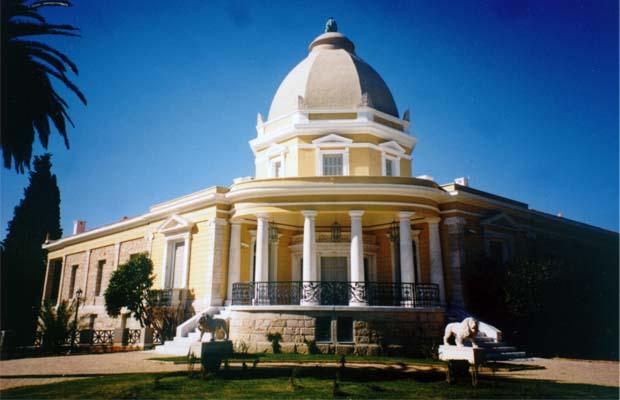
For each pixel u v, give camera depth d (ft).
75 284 109.50
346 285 55.62
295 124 74.95
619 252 100.01
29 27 50.85
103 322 91.25
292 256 73.77
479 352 44.68
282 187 60.90
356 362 45.16
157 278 78.43
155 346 65.10
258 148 82.38
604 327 68.18
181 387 31.91
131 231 90.68
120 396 29.07
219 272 66.90
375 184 60.13
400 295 56.85
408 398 28.76
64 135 56.39
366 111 76.38
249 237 71.26
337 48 90.22
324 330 52.75
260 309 54.39
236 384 33.14
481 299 62.23
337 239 69.31
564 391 31.45
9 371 42.04
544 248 82.53
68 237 114.42
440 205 68.74
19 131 51.49
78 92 56.13
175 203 79.25
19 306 123.54
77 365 46.26
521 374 40.81
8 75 49.11
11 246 128.06
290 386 32.07
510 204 78.23
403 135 79.10
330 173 73.72
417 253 70.38
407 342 53.21
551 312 62.64
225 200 68.85
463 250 66.03
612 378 38.96
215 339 45.19
